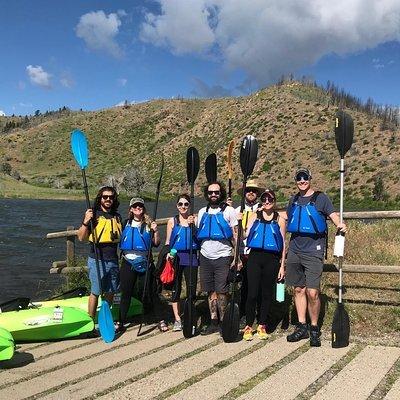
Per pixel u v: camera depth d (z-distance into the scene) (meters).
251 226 5.09
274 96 100.12
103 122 134.50
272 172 67.44
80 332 5.35
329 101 90.00
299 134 77.81
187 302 5.29
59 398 3.72
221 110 110.75
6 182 79.06
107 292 5.53
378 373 4.02
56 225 26.67
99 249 5.46
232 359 4.48
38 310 5.47
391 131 69.00
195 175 5.74
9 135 133.88
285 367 4.21
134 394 3.76
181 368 4.28
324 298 5.97
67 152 121.75
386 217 6.07
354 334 5.05
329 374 4.04
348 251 8.34
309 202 4.86
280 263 5.09
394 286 6.51
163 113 131.12
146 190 74.12
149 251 5.54
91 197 64.56
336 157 65.81
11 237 20.77
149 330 5.62
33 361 4.62
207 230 5.25
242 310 5.84
